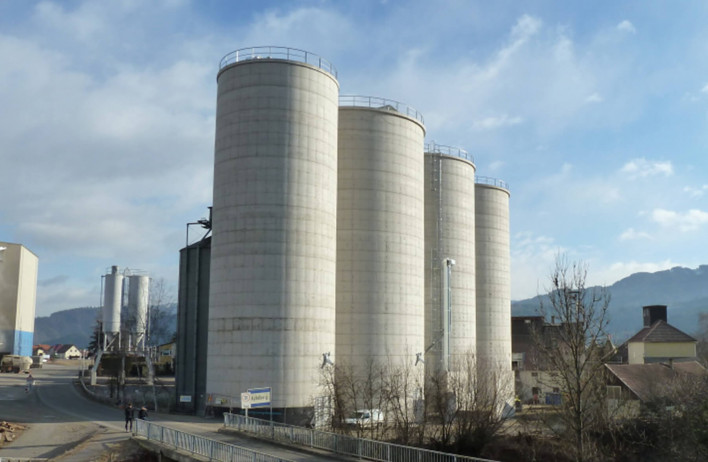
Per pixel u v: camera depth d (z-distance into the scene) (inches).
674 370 2440.9
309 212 1984.5
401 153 2304.4
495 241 3105.3
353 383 1825.8
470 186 2844.5
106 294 4362.7
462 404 1749.5
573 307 1285.7
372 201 2223.2
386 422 1643.7
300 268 1947.6
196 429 1660.9
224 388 1914.4
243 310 1915.6
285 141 1977.1
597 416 1462.8
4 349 4510.3
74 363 7017.7
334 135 2123.5
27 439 1611.7
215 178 2053.4
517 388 2866.6
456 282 2701.8
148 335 4077.3
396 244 2242.9
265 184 1951.3
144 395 2456.9
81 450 1438.2
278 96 1993.1
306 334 1934.1
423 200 2482.8
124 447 1455.5
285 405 1875.0
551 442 1589.6
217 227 2011.6
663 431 1610.5
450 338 2637.8
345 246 2192.4
